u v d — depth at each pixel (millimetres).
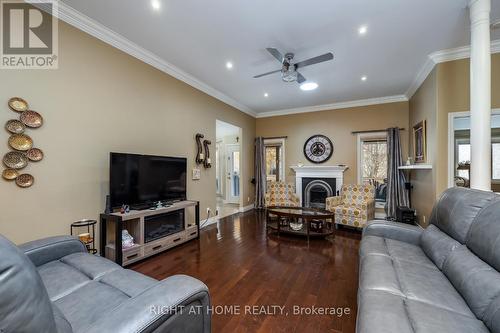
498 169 4012
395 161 4996
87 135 2650
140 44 3098
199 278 2424
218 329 1664
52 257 1616
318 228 3768
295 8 2373
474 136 2312
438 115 3338
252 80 4309
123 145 3045
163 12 2443
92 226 2684
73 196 2516
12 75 2119
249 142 6488
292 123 6359
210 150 4773
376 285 1408
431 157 3621
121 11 2428
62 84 2434
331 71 3887
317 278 2420
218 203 7434
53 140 2357
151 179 3197
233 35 2867
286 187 5457
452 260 1504
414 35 2844
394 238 2295
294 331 1649
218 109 5090
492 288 1118
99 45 2764
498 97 2984
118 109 2984
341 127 5777
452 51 3170
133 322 799
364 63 3596
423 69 3750
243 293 2139
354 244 3479
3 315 579
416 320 1076
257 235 3945
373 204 4496
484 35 2221
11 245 651
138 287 1317
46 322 659
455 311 1176
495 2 2311
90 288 1308
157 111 3547
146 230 2994
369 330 1003
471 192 1714
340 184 5629
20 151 2131
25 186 2160
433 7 2346
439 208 2002
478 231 1410
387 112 5297
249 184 6477
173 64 3686
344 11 2416
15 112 2119
